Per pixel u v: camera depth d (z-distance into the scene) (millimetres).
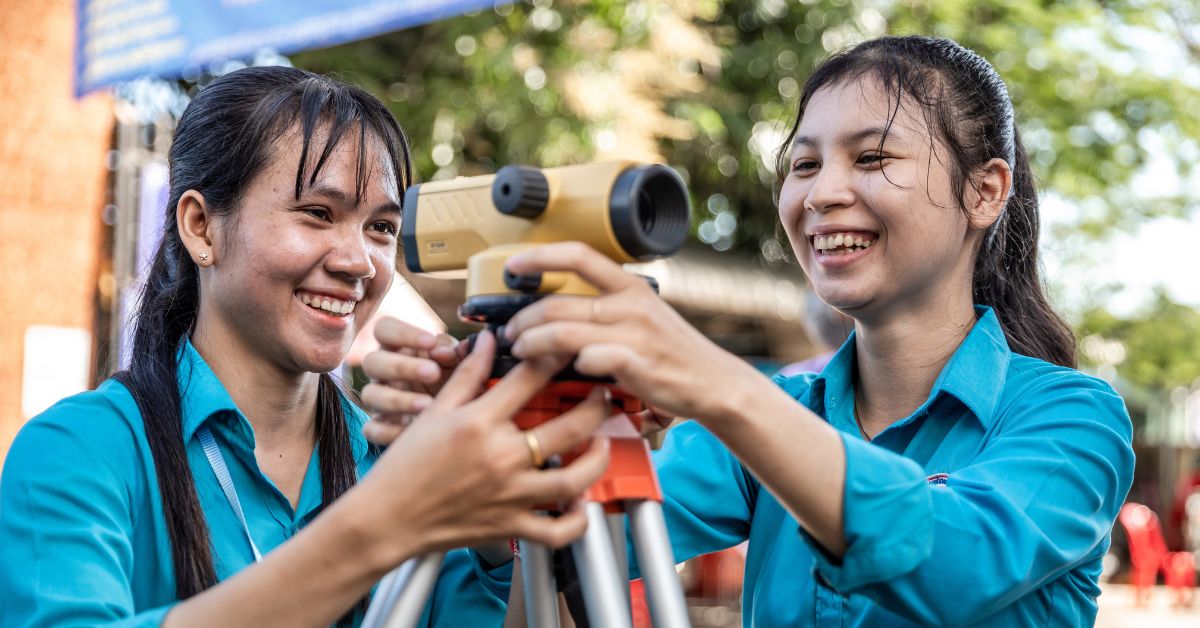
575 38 6379
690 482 1682
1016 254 1758
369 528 1044
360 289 1557
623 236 1080
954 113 1546
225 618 1092
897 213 1506
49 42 5543
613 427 1188
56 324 5555
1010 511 1261
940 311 1604
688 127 6668
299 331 1525
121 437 1484
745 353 9102
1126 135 7574
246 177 1500
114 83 5258
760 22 7527
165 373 1562
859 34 7156
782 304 8508
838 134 1543
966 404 1544
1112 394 1501
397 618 1151
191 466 1551
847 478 1136
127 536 1422
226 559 1527
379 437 1168
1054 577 1379
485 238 1177
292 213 1505
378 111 1601
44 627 1251
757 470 1126
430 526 1053
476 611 1679
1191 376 10969
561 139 6258
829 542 1175
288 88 1543
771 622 1597
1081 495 1362
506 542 1608
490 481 1031
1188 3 7629
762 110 7301
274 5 4613
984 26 7031
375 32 4414
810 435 1124
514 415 1098
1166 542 11781
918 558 1172
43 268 5523
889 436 1625
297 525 1615
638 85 6535
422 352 1194
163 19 5016
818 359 4102
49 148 5535
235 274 1521
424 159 6344
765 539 1673
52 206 5555
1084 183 7617
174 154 1605
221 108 1541
